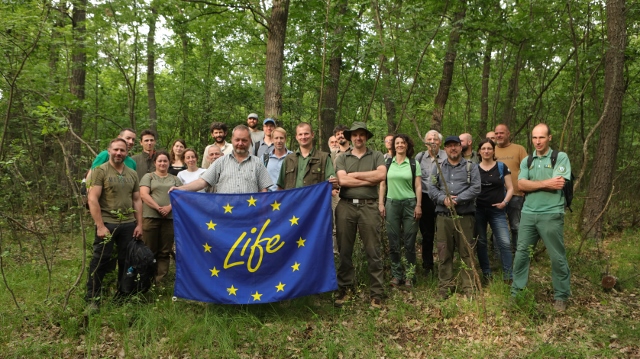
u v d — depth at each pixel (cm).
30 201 798
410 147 612
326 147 1188
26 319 455
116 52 1086
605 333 446
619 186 1013
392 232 579
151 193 584
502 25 935
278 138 616
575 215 988
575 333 449
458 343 435
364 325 464
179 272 484
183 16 1170
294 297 483
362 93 1291
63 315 449
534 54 1077
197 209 491
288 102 1224
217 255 485
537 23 983
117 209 480
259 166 517
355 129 514
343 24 848
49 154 984
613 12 802
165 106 1591
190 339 425
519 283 511
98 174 472
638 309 512
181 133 1577
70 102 489
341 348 415
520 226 518
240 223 489
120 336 426
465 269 502
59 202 839
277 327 452
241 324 454
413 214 582
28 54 518
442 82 988
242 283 484
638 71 1052
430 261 625
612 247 762
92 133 1428
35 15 610
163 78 1683
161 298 514
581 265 655
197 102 1441
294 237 489
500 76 1318
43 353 396
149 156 652
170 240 590
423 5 795
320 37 913
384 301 524
